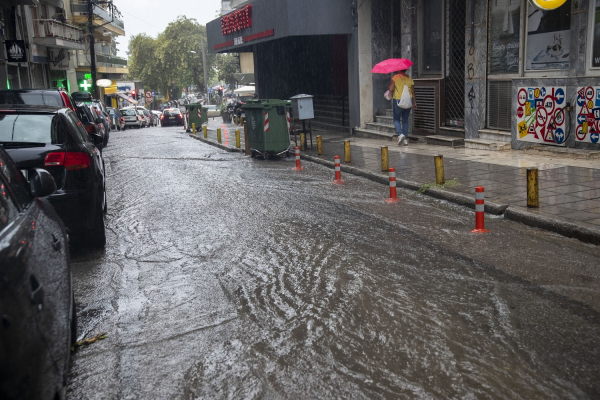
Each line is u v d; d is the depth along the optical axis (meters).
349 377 3.67
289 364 3.88
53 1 39.59
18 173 3.97
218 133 21.31
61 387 2.83
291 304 4.95
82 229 6.52
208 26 30.33
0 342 2.19
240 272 5.88
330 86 25.62
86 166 6.46
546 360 3.80
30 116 6.63
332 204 9.11
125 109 46.53
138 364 3.99
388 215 8.21
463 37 15.33
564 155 11.68
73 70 47.25
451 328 4.34
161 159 16.67
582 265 5.74
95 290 5.50
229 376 3.77
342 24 19.19
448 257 6.14
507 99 13.73
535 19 12.66
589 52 11.31
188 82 81.50
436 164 9.66
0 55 25.77
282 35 19.97
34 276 2.82
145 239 7.37
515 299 4.89
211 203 9.53
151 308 5.00
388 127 18.28
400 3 18.55
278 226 7.75
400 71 15.70
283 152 15.28
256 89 31.09
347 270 5.80
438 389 3.48
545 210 7.53
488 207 8.07
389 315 4.63
